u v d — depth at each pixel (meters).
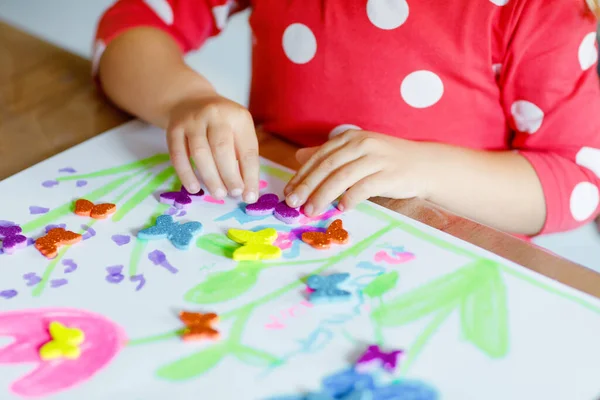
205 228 0.53
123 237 0.52
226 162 0.59
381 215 0.55
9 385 0.39
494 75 0.71
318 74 0.74
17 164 0.62
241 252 0.49
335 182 0.56
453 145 0.68
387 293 0.46
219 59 1.43
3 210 0.55
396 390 0.38
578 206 0.67
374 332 0.43
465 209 0.62
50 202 0.56
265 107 0.79
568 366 0.40
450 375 0.39
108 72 0.73
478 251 0.50
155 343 0.42
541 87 0.68
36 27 1.51
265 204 0.56
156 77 0.70
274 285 0.47
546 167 0.67
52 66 0.79
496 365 0.40
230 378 0.39
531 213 0.65
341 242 0.51
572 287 0.47
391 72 0.71
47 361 0.40
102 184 0.59
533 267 0.49
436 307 0.45
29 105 0.71
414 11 0.70
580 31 0.66
